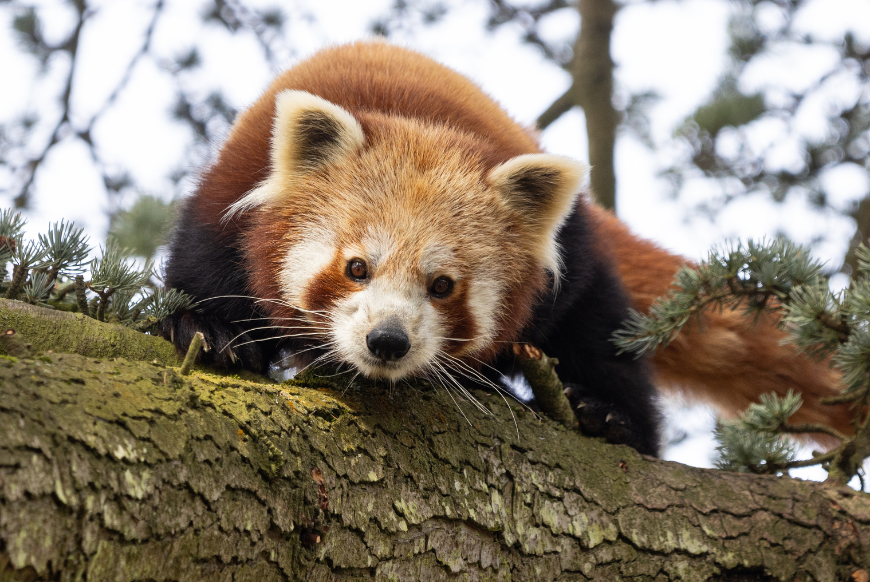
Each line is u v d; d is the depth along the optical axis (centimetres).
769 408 573
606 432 641
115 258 503
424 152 582
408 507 407
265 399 380
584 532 467
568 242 655
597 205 873
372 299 532
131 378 329
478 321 574
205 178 620
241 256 594
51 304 527
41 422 278
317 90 636
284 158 569
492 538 437
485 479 453
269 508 345
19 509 259
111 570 282
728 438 588
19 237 502
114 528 284
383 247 543
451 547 416
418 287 543
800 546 501
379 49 720
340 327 536
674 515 493
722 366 852
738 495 516
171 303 566
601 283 685
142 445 304
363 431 416
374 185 565
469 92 702
